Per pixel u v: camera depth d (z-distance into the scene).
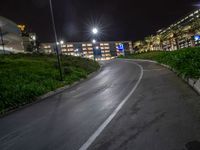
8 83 20.14
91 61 55.62
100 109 9.55
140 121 6.84
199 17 49.59
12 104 15.02
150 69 26.25
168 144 4.92
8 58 37.75
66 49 131.38
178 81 13.68
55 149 5.80
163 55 33.47
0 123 10.65
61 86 22.36
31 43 82.94
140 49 86.50
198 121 6.07
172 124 6.13
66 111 10.55
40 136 7.16
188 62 16.38
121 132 6.16
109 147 5.30
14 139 7.41
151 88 12.67
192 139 4.99
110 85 17.88
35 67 30.58
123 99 10.78
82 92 16.89
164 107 8.05
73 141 6.13
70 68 31.77
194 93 9.65
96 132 6.52
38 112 11.71
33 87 19.20
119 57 82.06
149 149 4.83
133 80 18.20
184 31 53.97
